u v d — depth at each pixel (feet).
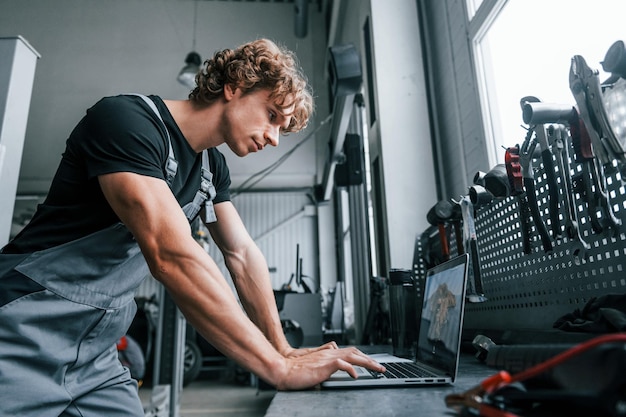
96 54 20.94
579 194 2.89
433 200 6.84
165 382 9.66
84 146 2.62
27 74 5.79
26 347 2.77
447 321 2.66
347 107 8.07
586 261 2.88
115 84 21.01
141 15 21.13
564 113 2.53
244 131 3.10
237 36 21.03
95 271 2.94
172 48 20.97
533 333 2.92
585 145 2.56
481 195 3.84
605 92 2.38
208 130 3.18
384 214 6.90
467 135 6.33
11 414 2.72
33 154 21.52
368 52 8.84
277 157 23.50
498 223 4.11
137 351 9.67
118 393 3.48
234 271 3.74
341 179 9.07
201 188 3.53
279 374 2.28
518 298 3.73
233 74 3.03
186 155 3.18
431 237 5.50
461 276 2.55
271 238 26.32
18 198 24.79
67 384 3.05
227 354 2.30
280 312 10.22
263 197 26.89
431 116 7.32
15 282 2.73
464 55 6.45
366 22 8.98
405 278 4.56
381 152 7.02
